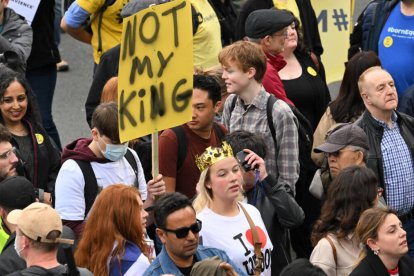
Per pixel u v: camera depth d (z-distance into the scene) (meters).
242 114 21.30
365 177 17.83
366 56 22.86
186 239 15.85
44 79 29.56
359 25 28.42
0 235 17.88
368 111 21.55
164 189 18.03
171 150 19.98
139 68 18.22
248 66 20.89
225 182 17.56
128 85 18.34
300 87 24.94
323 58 29.97
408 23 26.89
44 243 15.12
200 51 27.70
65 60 38.19
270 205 19.17
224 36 29.92
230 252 17.53
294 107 23.02
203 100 19.81
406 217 21.80
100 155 19.33
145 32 18.12
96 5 28.06
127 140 18.39
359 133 19.97
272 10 24.14
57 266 15.23
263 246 17.92
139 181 19.92
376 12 27.56
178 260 16.08
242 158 18.92
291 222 19.11
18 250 15.45
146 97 18.11
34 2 28.25
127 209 16.80
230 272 14.67
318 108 25.31
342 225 17.77
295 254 24.69
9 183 17.84
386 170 21.38
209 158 17.64
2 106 21.17
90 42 29.11
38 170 21.48
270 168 21.09
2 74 21.30
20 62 23.58
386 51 27.16
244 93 21.14
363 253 17.14
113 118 18.95
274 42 23.78
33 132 21.56
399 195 21.45
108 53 25.41
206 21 27.61
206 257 16.48
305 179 22.38
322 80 25.67
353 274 16.91
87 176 19.09
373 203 17.88
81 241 16.91
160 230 15.97
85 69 37.66
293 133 21.00
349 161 19.84
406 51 26.94
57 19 36.94
